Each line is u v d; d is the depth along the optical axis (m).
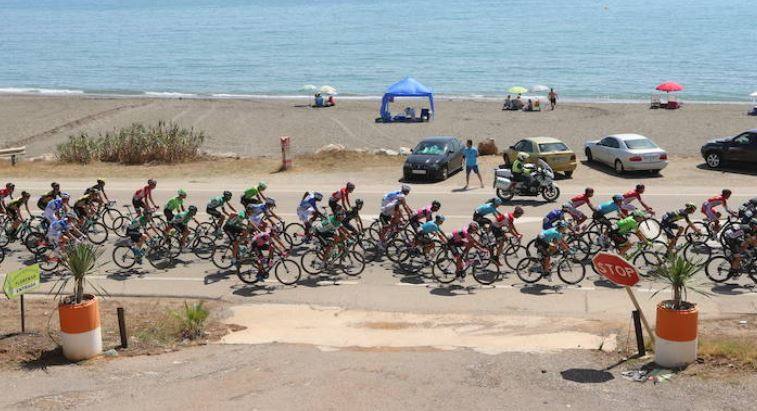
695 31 118.25
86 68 91.94
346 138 41.03
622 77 71.69
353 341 12.05
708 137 38.94
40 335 12.06
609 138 28.59
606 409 8.80
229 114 50.09
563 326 12.73
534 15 165.75
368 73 80.38
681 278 10.25
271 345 11.75
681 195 23.36
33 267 12.05
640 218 15.93
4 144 40.91
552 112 49.66
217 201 17.34
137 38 135.12
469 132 42.38
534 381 9.79
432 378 9.95
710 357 10.45
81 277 11.12
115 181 27.41
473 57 91.62
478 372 10.17
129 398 9.34
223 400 9.24
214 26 160.00
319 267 15.88
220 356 11.12
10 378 10.16
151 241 17.02
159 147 31.84
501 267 16.28
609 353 11.00
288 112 51.12
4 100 59.47
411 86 46.88
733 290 14.55
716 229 16.23
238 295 14.91
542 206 22.03
